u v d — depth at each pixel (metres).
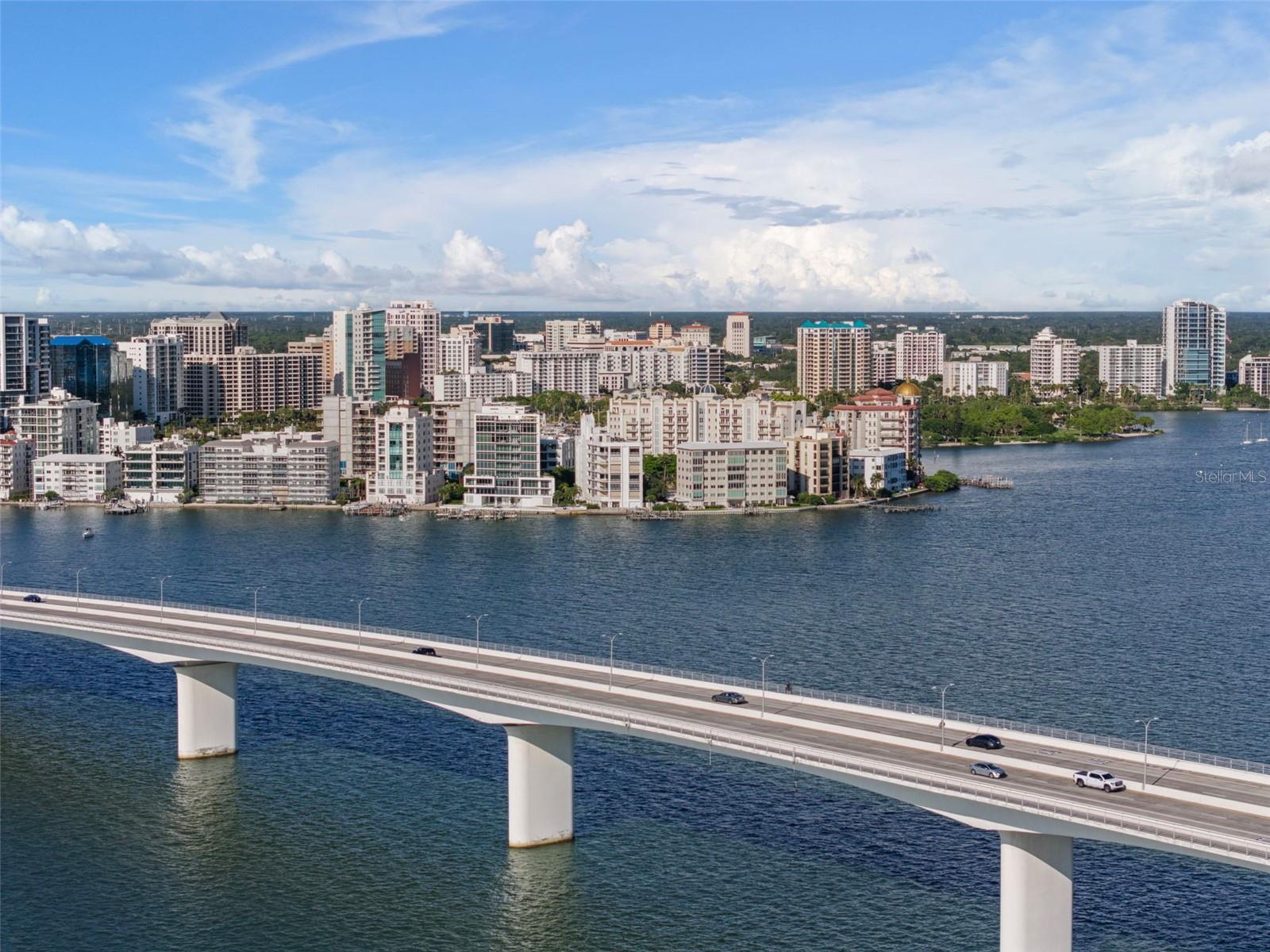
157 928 167.75
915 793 155.50
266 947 163.12
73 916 171.00
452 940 163.62
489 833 193.00
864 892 173.75
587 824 195.38
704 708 183.38
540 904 171.62
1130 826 140.25
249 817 199.25
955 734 172.38
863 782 159.75
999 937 162.12
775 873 179.50
